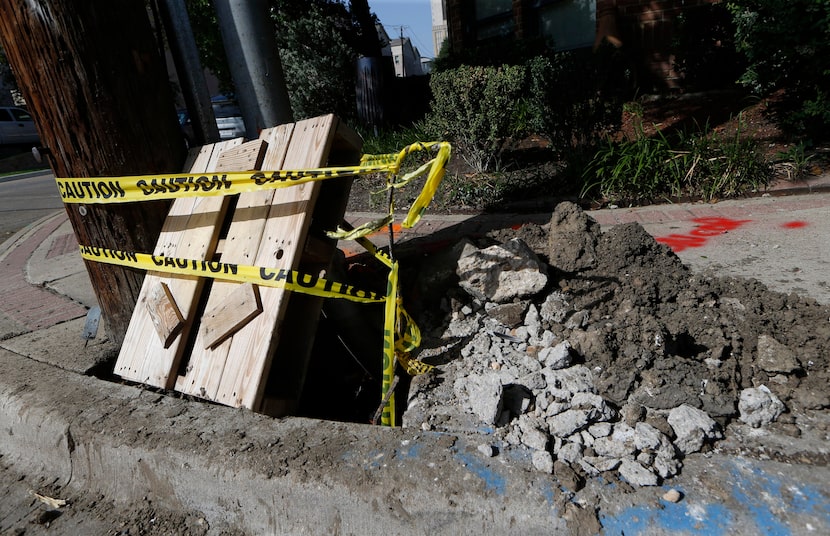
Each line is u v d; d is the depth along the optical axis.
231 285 2.65
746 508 1.54
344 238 2.64
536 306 2.77
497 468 1.78
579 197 5.19
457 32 11.93
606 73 5.65
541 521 1.60
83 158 2.98
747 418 1.89
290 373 2.71
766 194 4.70
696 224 4.15
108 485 2.35
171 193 2.75
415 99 10.38
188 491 2.13
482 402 2.04
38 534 2.22
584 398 2.02
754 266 3.18
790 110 6.22
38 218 9.09
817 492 1.56
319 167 2.63
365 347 3.28
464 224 4.82
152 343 2.84
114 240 3.09
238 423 2.27
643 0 8.66
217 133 3.88
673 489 1.63
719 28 7.77
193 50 3.66
